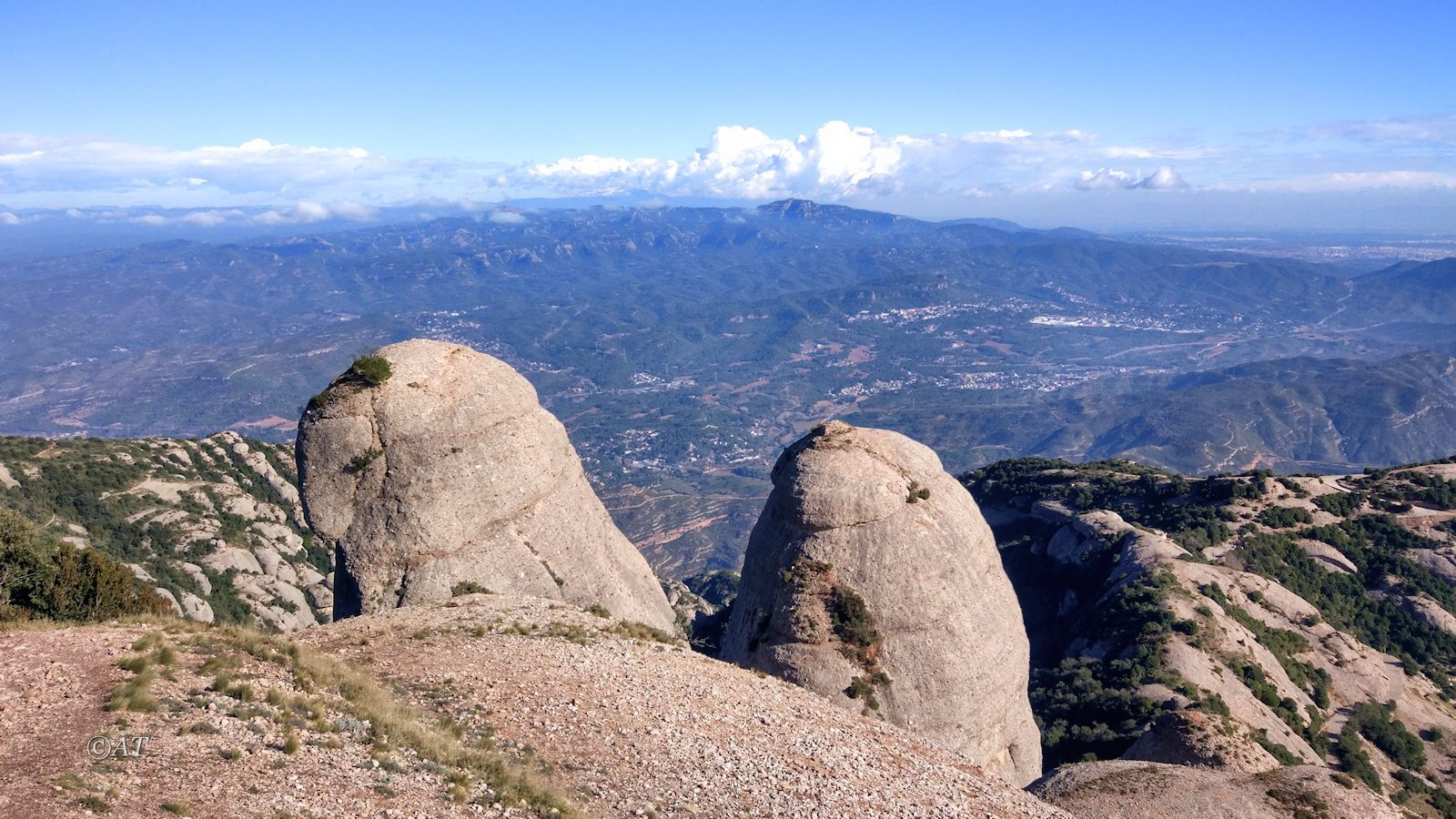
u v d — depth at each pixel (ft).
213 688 64.44
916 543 120.67
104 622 78.23
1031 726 128.47
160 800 48.32
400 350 137.49
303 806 51.19
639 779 68.69
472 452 132.36
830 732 87.40
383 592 124.98
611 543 150.61
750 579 128.67
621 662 94.02
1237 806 93.04
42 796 45.68
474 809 56.80
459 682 82.99
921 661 115.96
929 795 77.92
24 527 95.55
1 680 59.52
